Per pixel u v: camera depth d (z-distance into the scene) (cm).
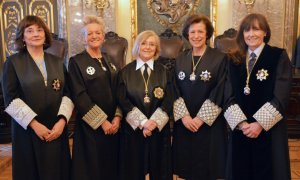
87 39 225
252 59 208
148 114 224
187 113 228
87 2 511
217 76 227
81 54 227
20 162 205
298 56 472
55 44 459
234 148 211
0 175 321
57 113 210
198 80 227
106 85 225
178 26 519
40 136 201
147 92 226
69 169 221
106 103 225
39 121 204
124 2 520
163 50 463
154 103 225
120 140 233
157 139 224
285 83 197
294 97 430
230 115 207
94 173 221
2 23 554
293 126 435
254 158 205
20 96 204
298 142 419
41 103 204
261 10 493
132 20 517
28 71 203
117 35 489
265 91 200
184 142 233
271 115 193
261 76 201
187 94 230
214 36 508
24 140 204
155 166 224
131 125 222
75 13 515
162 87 227
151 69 231
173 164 239
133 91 226
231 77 214
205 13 514
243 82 207
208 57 230
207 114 220
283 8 492
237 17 497
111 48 473
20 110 197
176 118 230
